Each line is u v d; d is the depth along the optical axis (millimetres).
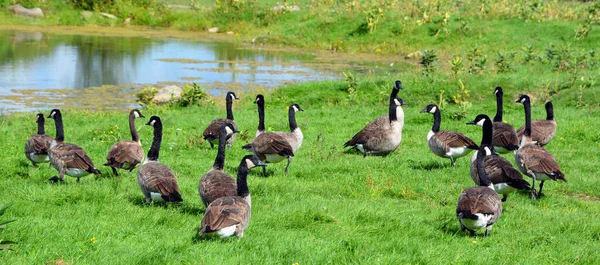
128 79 30516
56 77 30375
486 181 10930
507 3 42375
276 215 10859
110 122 20406
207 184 10367
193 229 9914
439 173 14883
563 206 12836
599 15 39094
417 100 24094
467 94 23344
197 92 24672
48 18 49812
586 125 20094
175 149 17078
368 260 8664
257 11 50094
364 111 22969
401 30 41406
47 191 11773
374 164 15680
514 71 27312
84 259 8297
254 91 27344
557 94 24188
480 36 38000
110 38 44500
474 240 9930
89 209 10789
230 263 8258
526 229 10781
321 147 17609
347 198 12945
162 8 53688
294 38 43688
